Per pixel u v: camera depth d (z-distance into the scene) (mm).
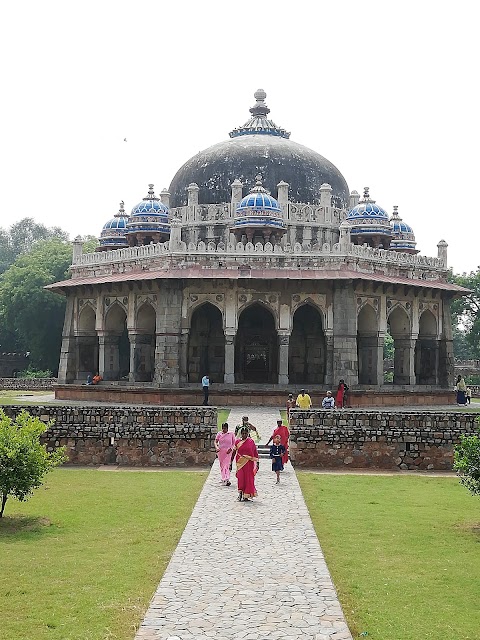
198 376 26703
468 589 7125
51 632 5902
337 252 23812
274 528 8812
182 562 7336
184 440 14461
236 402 22766
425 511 10562
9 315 42281
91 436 14617
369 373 24984
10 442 10148
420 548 8570
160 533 9086
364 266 24375
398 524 9727
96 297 26578
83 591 6879
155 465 14430
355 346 23500
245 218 25203
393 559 8102
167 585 6598
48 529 9367
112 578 7262
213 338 26844
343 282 23375
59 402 24031
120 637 5766
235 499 10625
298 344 26922
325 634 5484
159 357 23531
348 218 27922
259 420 18547
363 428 14398
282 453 12383
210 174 28672
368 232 27297
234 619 5770
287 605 6086
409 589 7082
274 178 28344
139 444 14500
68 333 27141
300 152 29500
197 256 23906
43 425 10734
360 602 6676
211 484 11930
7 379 34094
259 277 22922
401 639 5852
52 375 42219
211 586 6570
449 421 14453
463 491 12188
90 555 8133
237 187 27125
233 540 8227
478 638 5930
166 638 5406
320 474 13562
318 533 9148
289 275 23125
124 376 32375
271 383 26141
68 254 44812
